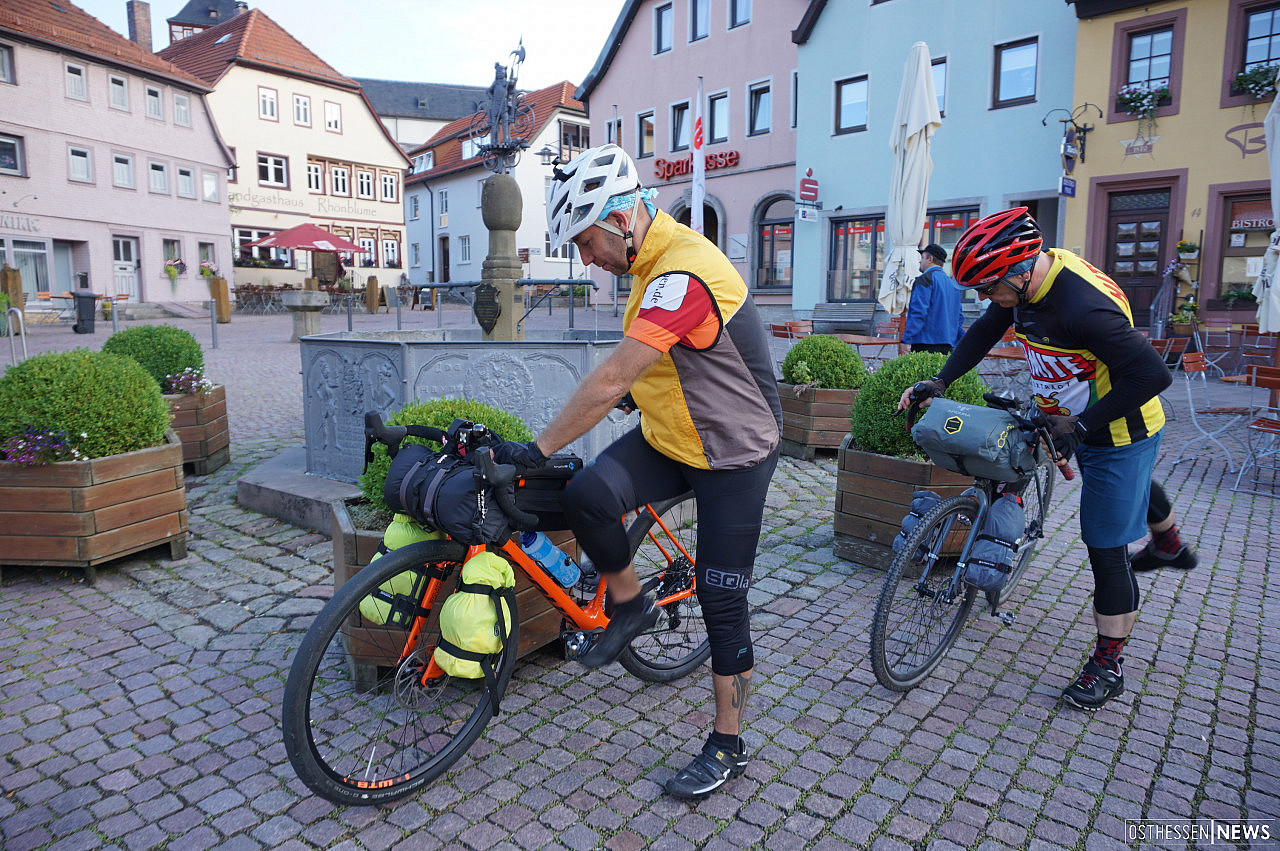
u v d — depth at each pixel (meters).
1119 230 16.08
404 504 2.30
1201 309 15.00
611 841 2.23
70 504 3.92
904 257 10.37
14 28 25.30
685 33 25.80
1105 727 2.83
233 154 36.06
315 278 33.78
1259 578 4.23
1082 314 2.62
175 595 3.92
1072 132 15.98
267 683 3.08
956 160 18.44
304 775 2.16
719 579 2.38
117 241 29.36
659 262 2.19
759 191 24.22
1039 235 2.69
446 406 3.36
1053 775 2.55
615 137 28.88
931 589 3.06
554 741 2.71
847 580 4.20
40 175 26.50
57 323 24.44
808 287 22.05
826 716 2.88
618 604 2.56
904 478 4.15
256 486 5.22
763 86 23.75
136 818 2.31
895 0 19.20
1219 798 2.44
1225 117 14.44
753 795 2.44
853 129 20.47
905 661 3.11
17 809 2.35
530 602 3.10
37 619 3.63
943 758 2.64
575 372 4.96
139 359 6.04
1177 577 4.24
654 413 2.32
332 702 2.92
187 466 6.28
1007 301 2.79
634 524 2.97
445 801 2.40
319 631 2.15
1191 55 14.67
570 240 2.21
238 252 36.28
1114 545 2.88
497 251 7.18
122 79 28.80
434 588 2.46
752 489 2.35
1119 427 2.81
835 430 6.84
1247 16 14.08
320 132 39.16
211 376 12.13
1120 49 15.48
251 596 3.91
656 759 2.62
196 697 2.98
